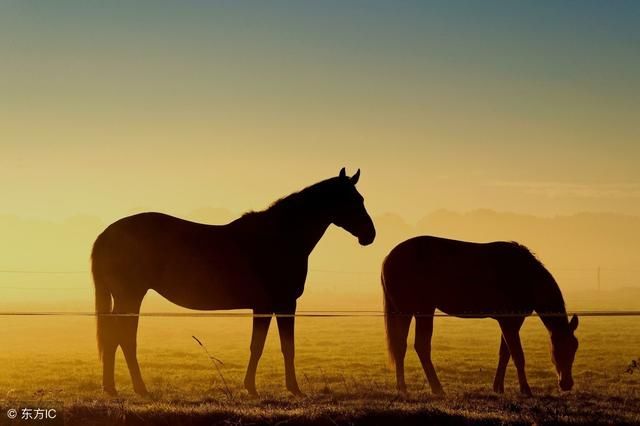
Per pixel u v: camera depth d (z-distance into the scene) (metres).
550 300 17.17
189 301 15.04
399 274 16.91
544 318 17.17
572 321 17.05
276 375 22.44
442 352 31.92
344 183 16.20
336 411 10.89
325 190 16.03
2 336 46.91
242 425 10.48
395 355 16.53
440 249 17.19
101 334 14.43
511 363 26.33
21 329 54.56
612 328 52.75
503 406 12.91
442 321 66.38
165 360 27.23
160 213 15.39
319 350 34.59
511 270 17.17
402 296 16.83
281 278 15.35
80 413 10.80
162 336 49.34
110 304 14.76
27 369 23.23
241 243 15.28
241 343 42.66
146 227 14.98
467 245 17.41
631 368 14.88
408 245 17.20
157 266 14.80
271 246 15.39
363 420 10.77
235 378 20.91
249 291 15.15
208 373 22.27
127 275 14.66
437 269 16.94
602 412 12.29
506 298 17.06
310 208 15.86
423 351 16.58
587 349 33.38
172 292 14.95
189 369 23.78
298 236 15.66
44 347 38.25
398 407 11.36
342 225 16.28
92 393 15.02
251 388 14.95
